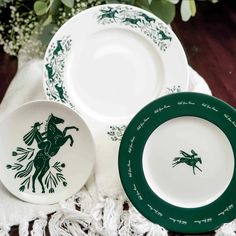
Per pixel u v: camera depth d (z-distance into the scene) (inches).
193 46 33.2
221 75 30.3
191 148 21.7
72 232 20.7
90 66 25.0
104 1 27.9
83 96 25.0
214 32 34.9
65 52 24.4
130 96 25.2
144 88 25.3
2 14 31.8
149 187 21.4
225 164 21.7
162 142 21.7
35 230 20.8
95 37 24.8
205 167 21.7
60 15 28.0
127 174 21.2
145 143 21.4
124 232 20.6
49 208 21.8
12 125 21.8
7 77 30.0
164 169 21.7
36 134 22.2
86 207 21.7
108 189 22.2
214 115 21.3
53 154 22.5
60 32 24.0
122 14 24.5
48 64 24.1
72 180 22.6
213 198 21.7
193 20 36.3
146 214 21.1
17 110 21.6
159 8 28.4
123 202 22.0
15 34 31.4
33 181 22.4
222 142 21.6
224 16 36.9
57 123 22.2
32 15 29.7
